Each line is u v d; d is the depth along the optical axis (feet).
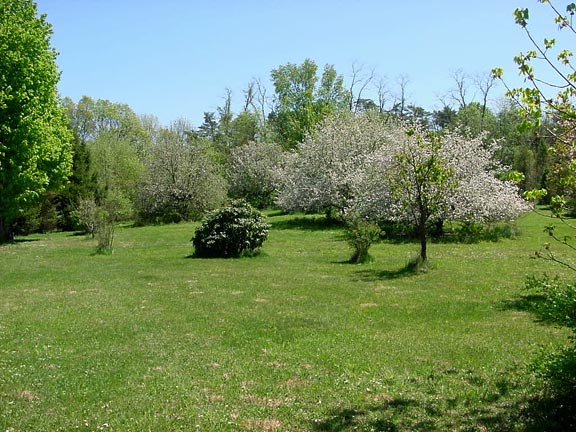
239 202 76.18
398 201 83.10
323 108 207.10
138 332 34.19
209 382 24.56
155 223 144.87
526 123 17.49
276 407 21.45
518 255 68.08
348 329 34.58
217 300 44.45
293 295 46.21
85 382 24.59
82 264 69.10
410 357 28.12
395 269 59.11
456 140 90.43
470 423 19.42
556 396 21.31
